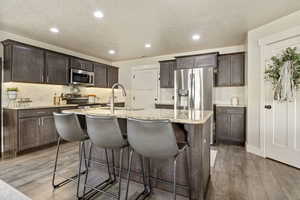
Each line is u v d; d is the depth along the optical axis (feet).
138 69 18.75
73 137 6.15
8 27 10.08
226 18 8.95
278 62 8.68
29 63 11.00
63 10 8.13
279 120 8.94
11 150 10.02
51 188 6.35
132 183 6.76
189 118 5.14
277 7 7.82
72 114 5.91
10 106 10.85
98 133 5.36
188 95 13.20
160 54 16.78
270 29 9.41
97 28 10.28
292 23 8.36
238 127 12.42
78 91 15.66
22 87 11.59
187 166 5.56
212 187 6.49
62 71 13.15
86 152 8.09
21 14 8.50
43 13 8.42
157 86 17.62
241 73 13.00
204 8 7.92
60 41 12.70
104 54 16.72
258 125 10.14
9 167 8.21
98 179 7.07
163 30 10.62
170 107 15.21
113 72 18.94
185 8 7.94
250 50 10.59
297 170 7.93
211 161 9.16
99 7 7.86
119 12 8.34
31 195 5.91
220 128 13.04
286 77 8.21
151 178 6.46
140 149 4.73
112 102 7.24
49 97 13.30
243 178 7.18
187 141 5.71
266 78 9.48
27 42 11.85
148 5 7.67
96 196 5.93
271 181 6.91
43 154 10.07
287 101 8.55
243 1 7.35
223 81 13.60
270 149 9.42
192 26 10.00
